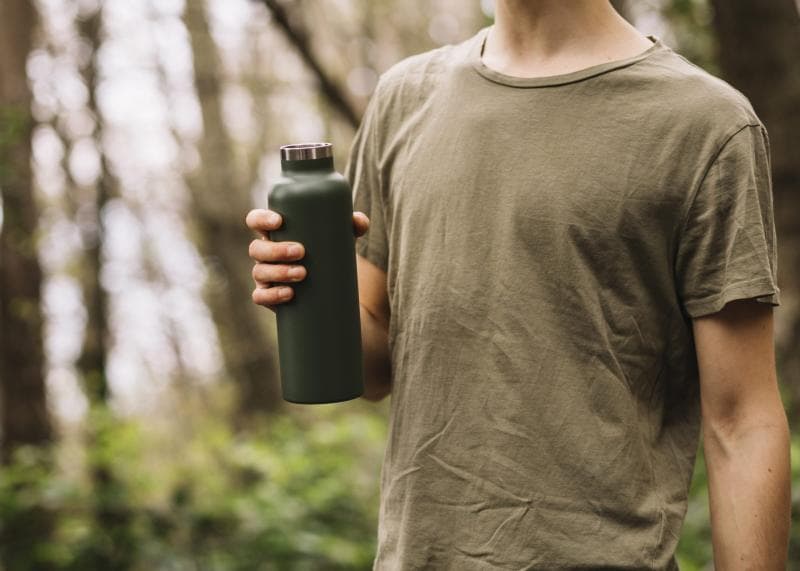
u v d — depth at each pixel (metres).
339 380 1.53
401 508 1.56
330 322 1.52
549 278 1.47
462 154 1.54
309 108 13.70
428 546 1.52
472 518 1.49
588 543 1.44
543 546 1.46
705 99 1.45
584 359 1.46
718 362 1.48
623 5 4.16
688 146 1.45
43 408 7.88
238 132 14.55
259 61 13.61
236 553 5.02
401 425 1.58
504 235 1.49
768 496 1.45
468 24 11.34
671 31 5.88
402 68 1.71
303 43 6.51
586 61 1.51
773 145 4.81
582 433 1.45
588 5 1.52
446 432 1.52
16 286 7.78
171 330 14.84
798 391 4.85
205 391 15.30
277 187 1.51
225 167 14.60
